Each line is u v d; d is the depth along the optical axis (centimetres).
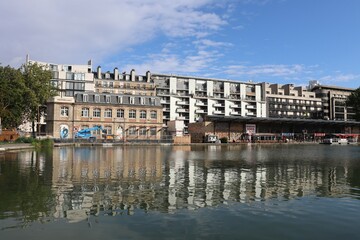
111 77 12481
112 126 7525
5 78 5834
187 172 2031
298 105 15688
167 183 1596
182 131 8425
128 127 7675
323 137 11456
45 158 2894
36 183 1545
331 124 11562
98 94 7519
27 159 2769
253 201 1246
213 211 1088
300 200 1275
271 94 15300
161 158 3148
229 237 847
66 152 3884
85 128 7256
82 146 5847
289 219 1011
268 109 15112
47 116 7162
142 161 2758
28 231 867
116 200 1217
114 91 12200
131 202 1191
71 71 11506
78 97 7319
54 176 1775
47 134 6988
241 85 14900
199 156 3556
